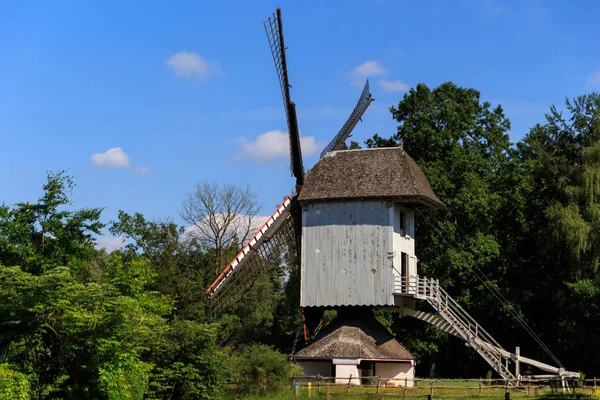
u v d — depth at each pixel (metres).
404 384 47.56
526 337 62.59
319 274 48.72
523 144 70.62
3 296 31.91
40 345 33.25
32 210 42.97
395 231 48.62
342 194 48.75
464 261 58.34
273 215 50.75
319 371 47.59
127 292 41.03
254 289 61.78
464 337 47.50
